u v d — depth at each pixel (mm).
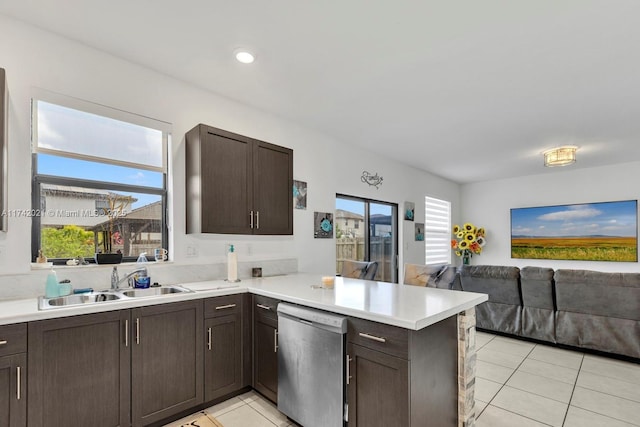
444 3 1808
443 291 2287
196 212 2604
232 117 3121
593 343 3264
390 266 5293
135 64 2527
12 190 2002
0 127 1807
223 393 2357
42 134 2156
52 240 2254
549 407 2334
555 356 3330
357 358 1732
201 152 2584
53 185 2264
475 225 7102
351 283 2699
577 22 1946
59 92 2180
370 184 4797
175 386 2119
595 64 2422
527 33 2068
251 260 3230
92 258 2416
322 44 2230
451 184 6992
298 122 3723
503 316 3873
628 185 5418
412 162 5445
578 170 5906
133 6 1874
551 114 3395
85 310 1776
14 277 1984
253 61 2469
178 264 2713
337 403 1789
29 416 1604
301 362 2016
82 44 2277
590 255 5723
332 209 4160
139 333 1976
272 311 2309
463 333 1920
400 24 2002
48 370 1664
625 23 1946
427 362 1635
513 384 2701
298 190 3732
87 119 2355
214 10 1897
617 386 2660
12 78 2012
